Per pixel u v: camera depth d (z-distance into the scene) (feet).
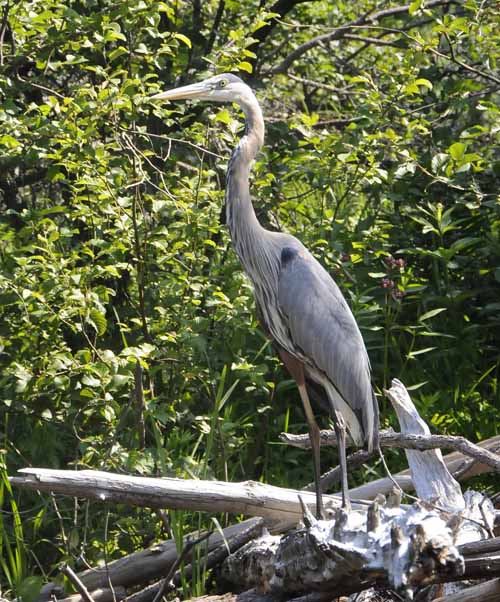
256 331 36.68
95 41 36.50
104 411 31.83
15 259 32.58
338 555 22.35
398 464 38.27
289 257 31.22
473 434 38.40
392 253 43.96
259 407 38.81
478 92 45.88
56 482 26.63
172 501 28.27
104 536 32.07
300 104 60.29
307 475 39.11
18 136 34.47
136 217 35.50
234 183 31.45
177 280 35.37
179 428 36.60
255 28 37.70
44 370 32.35
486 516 27.48
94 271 33.01
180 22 38.73
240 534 30.17
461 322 41.73
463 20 39.14
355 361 30.91
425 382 37.24
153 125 42.75
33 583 29.40
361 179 40.63
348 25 50.83
